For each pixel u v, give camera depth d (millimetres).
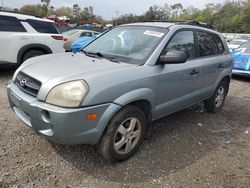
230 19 74438
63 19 42656
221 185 3209
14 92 3354
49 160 3422
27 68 3480
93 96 2951
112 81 3133
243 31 69375
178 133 4520
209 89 5148
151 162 3562
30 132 4059
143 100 3559
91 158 3529
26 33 7480
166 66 3879
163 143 4105
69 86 2926
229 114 5762
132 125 3469
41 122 2973
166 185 3133
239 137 4613
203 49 4906
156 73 3674
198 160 3719
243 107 6379
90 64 3471
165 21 4777
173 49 4086
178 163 3598
